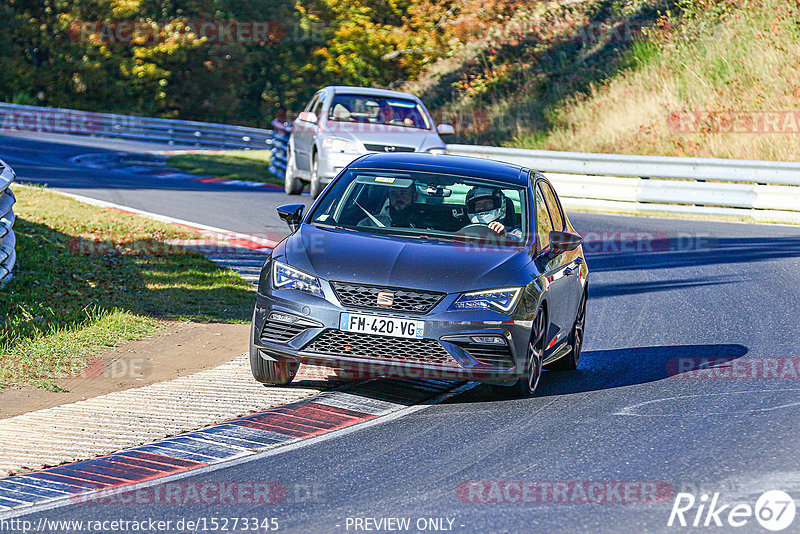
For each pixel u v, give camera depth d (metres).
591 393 28.97
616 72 116.12
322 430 24.69
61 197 67.12
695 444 23.42
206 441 23.69
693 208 75.19
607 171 79.94
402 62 149.62
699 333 38.00
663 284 48.75
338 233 28.94
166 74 181.88
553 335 30.06
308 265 27.17
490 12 145.50
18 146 112.62
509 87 126.06
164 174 91.06
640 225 68.56
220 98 188.38
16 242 48.97
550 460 22.20
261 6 187.88
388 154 33.75
